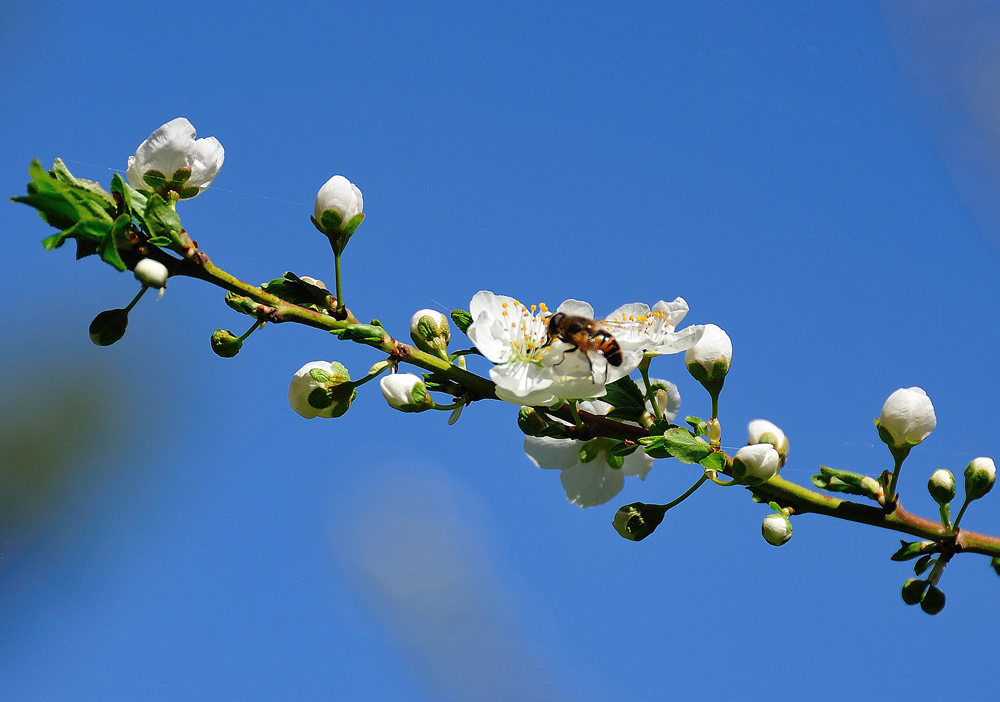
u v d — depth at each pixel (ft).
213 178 2.58
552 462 2.65
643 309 2.61
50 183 2.50
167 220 2.52
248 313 2.55
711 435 2.58
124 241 2.52
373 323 2.56
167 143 2.57
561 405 2.59
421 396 2.57
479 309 2.59
